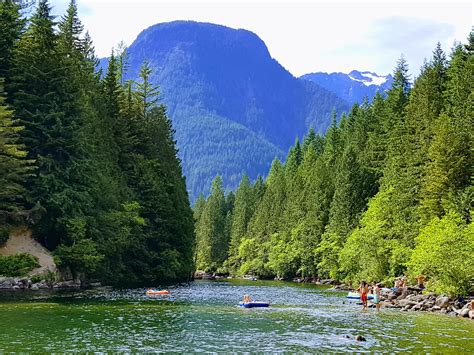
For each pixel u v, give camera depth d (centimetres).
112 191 6247
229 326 2933
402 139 7500
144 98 9369
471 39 7250
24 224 5288
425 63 8681
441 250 4266
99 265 5778
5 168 4694
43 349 2144
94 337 2447
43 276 4956
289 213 11219
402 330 2873
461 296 4147
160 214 7769
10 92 5625
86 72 7344
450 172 5397
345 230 7969
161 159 8762
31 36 5744
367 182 8369
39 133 5472
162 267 7544
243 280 10331
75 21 7712
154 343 2348
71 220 5266
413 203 6303
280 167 16200
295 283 8788
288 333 2708
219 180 18525
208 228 15025
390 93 10044
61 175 5412
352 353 2188
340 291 6347
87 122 6128
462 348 2320
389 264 6144
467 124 5669
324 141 14512
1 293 4372
